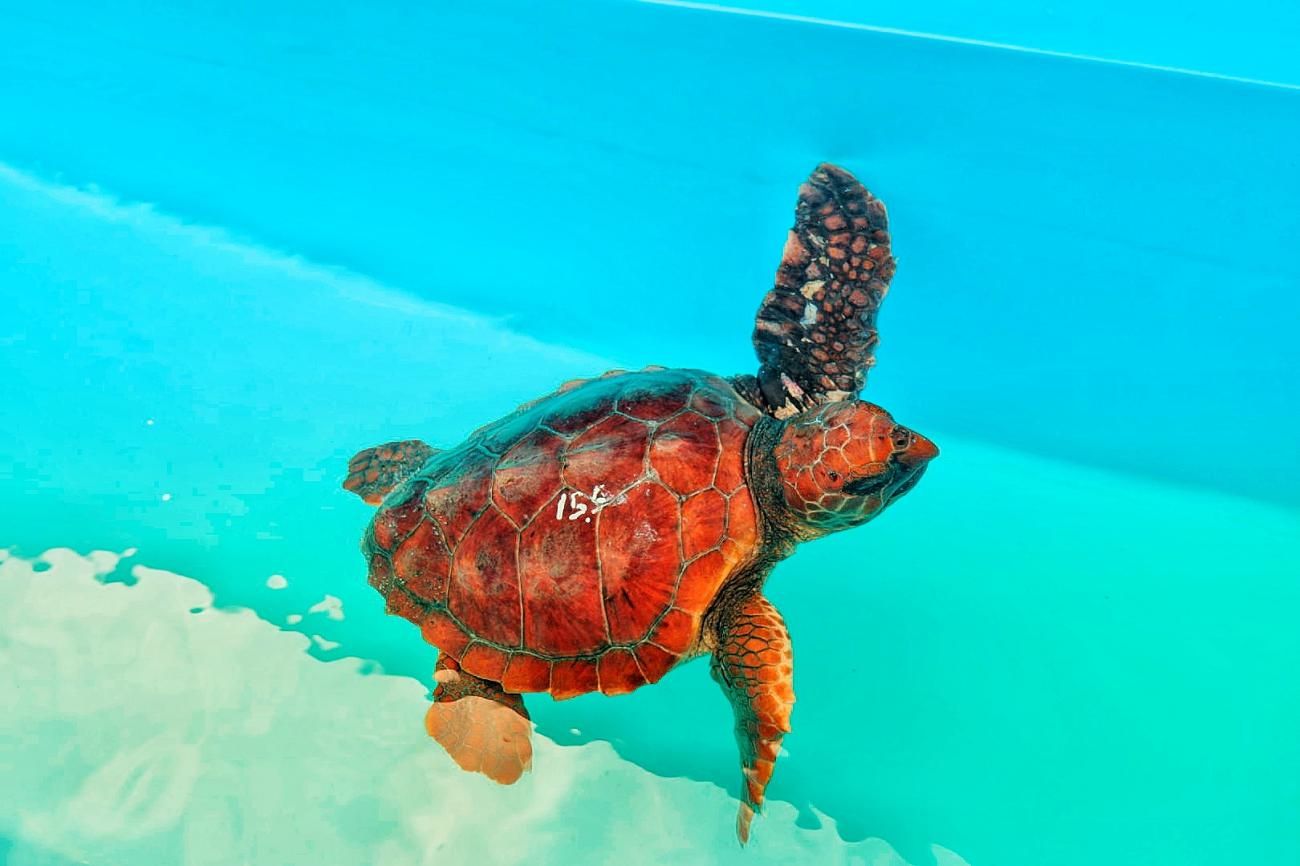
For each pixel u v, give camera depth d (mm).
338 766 754
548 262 1143
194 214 1242
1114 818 726
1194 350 1004
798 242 837
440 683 710
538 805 739
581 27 1203
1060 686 810
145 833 713
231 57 1250
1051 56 1118
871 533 935
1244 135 1069
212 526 924
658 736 785
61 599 853
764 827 729
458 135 1190
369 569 739
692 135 1116
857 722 792
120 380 1050
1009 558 910
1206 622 853
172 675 804
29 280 1147
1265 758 757
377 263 1179
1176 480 964
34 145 1319
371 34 1231
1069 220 1039
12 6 1326
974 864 707
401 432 1006
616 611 657
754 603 674
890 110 1091
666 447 677
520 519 671
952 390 1028
